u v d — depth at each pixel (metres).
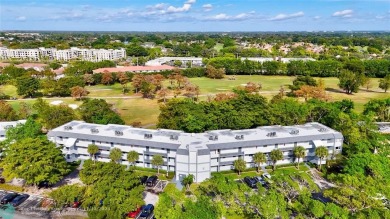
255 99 126.69
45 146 83.19
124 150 95.00
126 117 147.88
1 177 86.25
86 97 188.12
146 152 93.31
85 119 120.19
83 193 69.94
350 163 83.19
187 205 62.16
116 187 68.19
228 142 91.38
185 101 129.62
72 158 98.31
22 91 183.88
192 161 85.12
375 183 69.81
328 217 58.97
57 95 193.00
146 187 83.56
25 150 80.75
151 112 156.50
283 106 125.81
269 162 96.50
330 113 118.25
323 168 94.00
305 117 123.62
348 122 107.31
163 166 93.38
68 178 88.44
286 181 72.31
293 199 70.62
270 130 101.38
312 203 61.41
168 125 114.50
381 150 95.44
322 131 101.25
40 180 77.44
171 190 70.69
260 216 65.06
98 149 95.50
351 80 198.12
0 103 135.12
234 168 94.19
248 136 96.19
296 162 98.75
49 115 116.44
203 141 91.81
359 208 63.69
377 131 113.12
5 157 88.94
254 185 83.44
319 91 168.12
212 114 116.44
